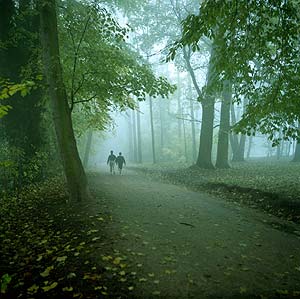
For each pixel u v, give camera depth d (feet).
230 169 73.56
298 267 19.58
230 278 17.90
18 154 55.06
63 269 19.27
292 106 27.81
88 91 41.91
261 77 30.78
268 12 24.07
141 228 26.96
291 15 23.72
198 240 24.29
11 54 57.36
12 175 53.88
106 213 31.68
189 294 16.11
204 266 19.49
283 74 27.71
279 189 41.27
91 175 75.51
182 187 55.42
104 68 40.63
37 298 16.26
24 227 29.99
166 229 26.94
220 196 46.06
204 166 75.87
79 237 24.97
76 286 17.08
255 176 58.13
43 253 22.49
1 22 56.85
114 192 45.16
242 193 44.16
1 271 20.07
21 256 22.61
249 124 31.09
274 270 19.08
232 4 23.31
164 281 17.46
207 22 23.24
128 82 40.81
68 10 45.55
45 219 31.81
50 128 73.05
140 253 21.33
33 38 57.41
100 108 52.49
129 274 18.22
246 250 22.35
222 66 27.71
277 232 26.86
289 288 16.84
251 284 17.24
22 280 18.53
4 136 58.39
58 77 36.81
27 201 42.55
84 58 42.19
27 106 60.49
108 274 18.21
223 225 28.63
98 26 42.52
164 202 38.34
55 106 37.27
